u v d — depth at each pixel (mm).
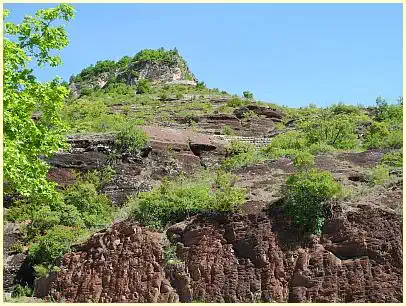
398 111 32094
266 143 29906
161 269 15836
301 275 13930
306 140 25688
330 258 13930
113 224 18141
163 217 17328
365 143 25391
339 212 14766
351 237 14078
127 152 24969
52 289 17391
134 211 17938
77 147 25375
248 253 15039
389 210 14352
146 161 24891
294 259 14344
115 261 16750
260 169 20781
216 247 15539
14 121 14984
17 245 20500
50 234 19156
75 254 17875
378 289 12969
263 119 38656
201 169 25328
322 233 14633
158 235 16719
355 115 32562
